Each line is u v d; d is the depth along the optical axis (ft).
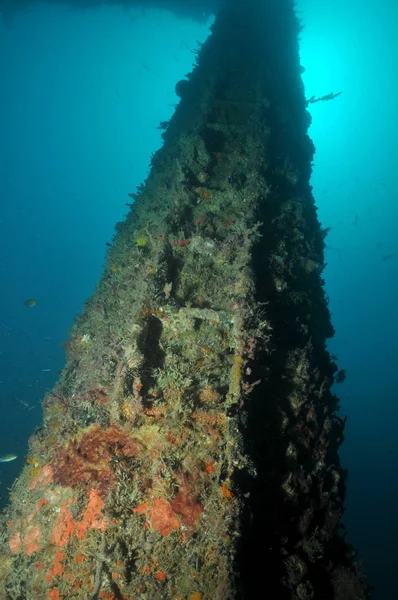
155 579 10.27
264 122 23.76
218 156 22.04
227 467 10.93
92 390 12.71
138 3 70.33
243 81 28.04
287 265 18.92
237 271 15.90
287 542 12.60
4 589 11.68
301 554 12.85
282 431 14.20
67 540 11.14
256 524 11.89
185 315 14.07
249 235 17.02
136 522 10.85
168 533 10.58
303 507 13.50
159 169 24.30
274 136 25.46
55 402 14.60
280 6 39.09
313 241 22.50
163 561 10.40
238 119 25.35
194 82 32.45
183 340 14.07
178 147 23.90
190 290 16.01
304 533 13.14
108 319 15.75
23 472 13.96
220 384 13.06
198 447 11.41
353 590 13.07
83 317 18.61
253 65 29.45
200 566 9.96
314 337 18.92
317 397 16.01
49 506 11.79
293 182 23.71
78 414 12.15
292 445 13.96
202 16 70.59
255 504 11.95
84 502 11.25
